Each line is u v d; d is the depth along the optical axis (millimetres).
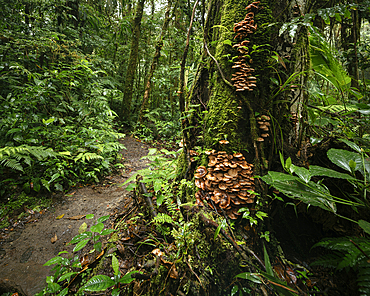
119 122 7797
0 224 2742
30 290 1953
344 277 1781
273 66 2203
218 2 2461
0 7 4191
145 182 2520
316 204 1106
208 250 1891
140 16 7777
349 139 2248
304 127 2389
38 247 2443
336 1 2344
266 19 2139
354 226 1979
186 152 2592
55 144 3852
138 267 1927
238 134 2230
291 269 1936
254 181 2115
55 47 4176
